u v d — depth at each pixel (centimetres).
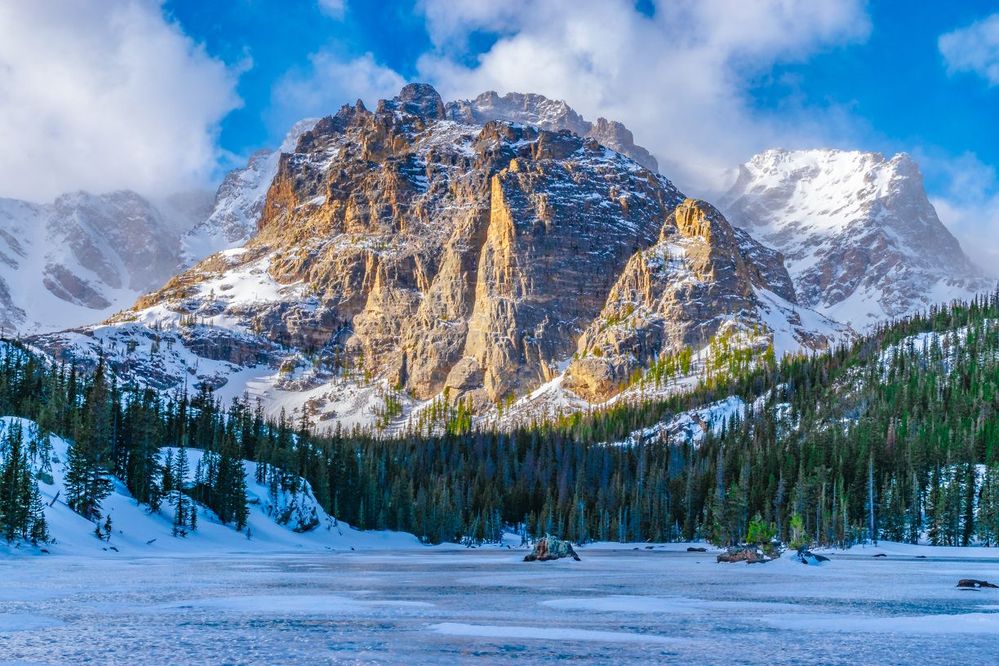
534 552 14550
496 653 4372
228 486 18375
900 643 4756
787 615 6019
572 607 6462
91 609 6094
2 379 19738
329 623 5409
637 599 7150
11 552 12519
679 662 4172
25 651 4356
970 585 8550
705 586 8694
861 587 8606
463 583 8900
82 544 14025
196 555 15162
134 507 16712
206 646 4525
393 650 4438
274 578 9269
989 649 4588
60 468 16212
